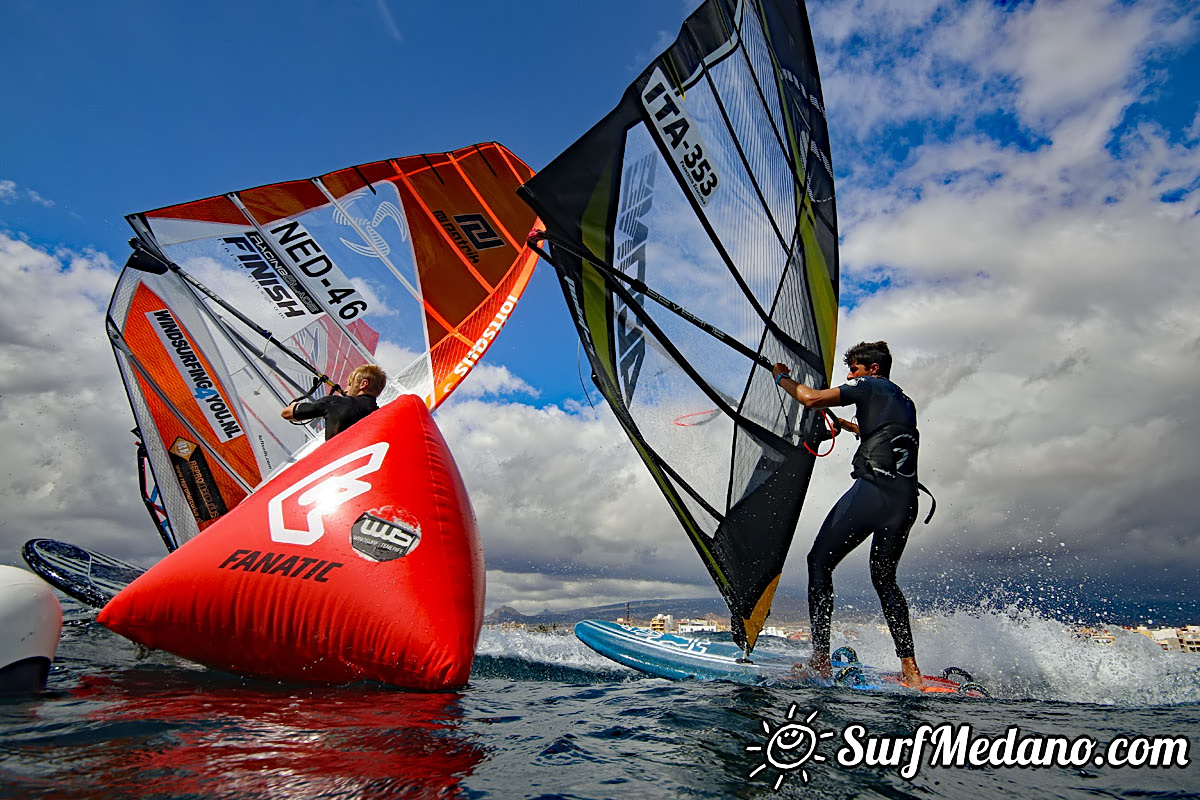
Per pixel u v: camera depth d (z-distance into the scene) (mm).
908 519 3834
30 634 2498
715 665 4371
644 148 4258
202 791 1450
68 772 1532
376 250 7285
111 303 5805
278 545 3004
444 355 7465
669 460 4129
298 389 6461
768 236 4988
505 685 3291
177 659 3582
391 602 2885
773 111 5289
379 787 1537
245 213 6566
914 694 3295
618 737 2160
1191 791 1787
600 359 3953
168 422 5918
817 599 3908
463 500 3365
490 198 8422
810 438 4777
